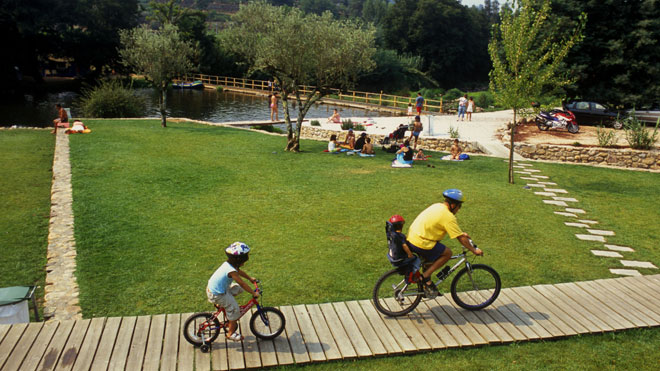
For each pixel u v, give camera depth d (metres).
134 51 25.09
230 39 20.72
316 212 12.21
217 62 74.88
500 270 8.87
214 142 22.05
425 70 91.38
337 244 10.04
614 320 6.96
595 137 23.97
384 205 12.90
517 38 14.42
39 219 11.12
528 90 14.59
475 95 64.69
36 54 64.75
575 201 13.78
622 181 16.47
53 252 9.31
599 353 6.24
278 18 19.48
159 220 11.31
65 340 6.06
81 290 7.81
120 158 17.72
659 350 6.34
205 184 14.69
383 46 91.19
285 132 29.83
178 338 6.23
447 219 6.20
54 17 61.56
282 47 18.38
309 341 6.26
